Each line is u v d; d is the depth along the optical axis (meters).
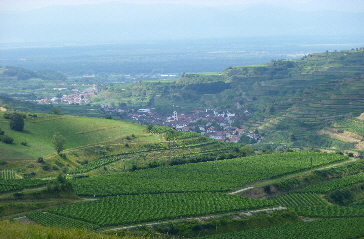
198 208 135.12
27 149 197.88
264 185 165.00
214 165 194.88
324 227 128.38
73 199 141.50
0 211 124.50
